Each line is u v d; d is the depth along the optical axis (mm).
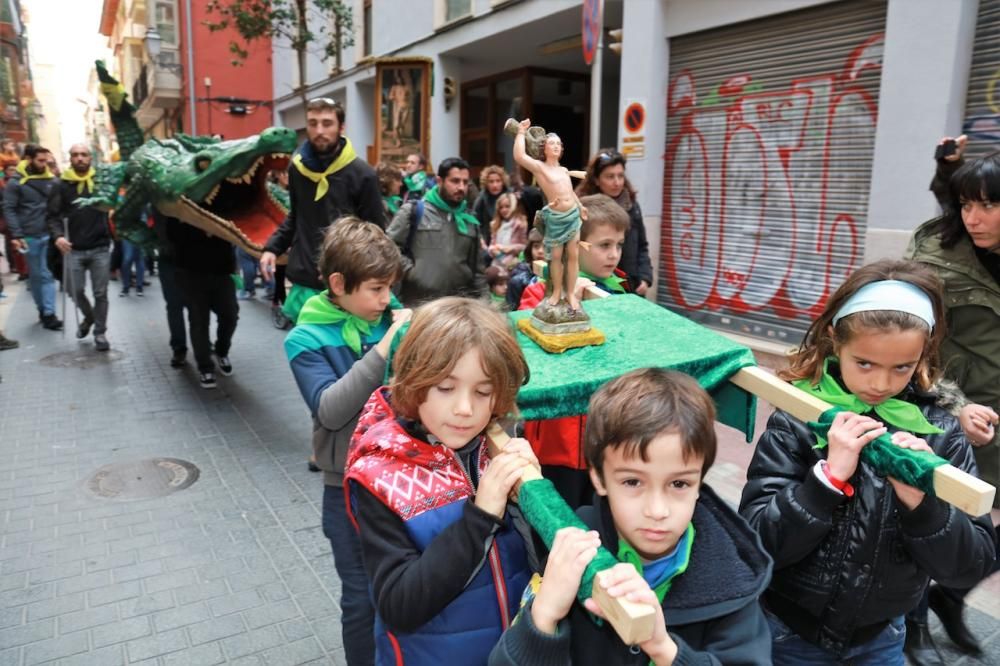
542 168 1677
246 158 5125
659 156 7547
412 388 1311
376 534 1353
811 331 1699
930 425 1533
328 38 16672
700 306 7453
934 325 1542
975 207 2275
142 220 6180
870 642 1655
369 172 4230
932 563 1412
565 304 1744
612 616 950
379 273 2123
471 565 1249
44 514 3729
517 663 1069
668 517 1177
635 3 7402
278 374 6414
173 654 2645
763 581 1215
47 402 5582
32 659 2594
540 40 10758
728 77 6859
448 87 12156
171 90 21375
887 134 5441
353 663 2088
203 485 4109
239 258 9992
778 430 1666
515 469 1276
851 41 5840
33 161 7828
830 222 6195
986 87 5023
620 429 1171
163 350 7273
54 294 8211
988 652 2637
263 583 3113
